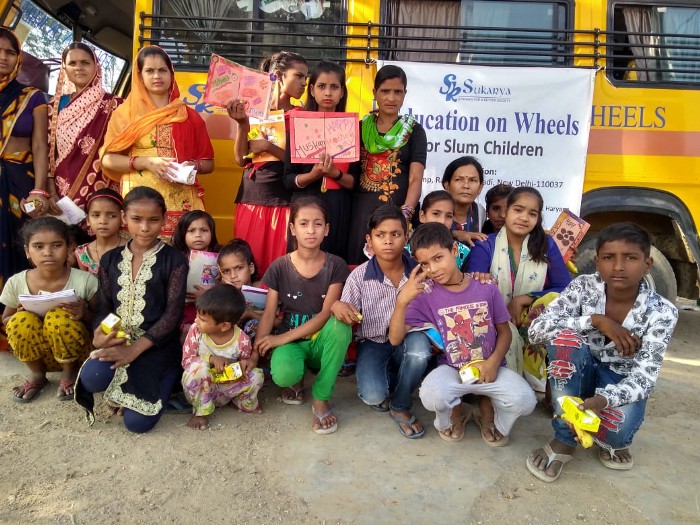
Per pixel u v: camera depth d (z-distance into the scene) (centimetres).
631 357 230
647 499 206
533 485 213
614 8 384
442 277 241
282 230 346
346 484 209
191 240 315
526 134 383
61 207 331
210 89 313
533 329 236
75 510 189
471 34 380
